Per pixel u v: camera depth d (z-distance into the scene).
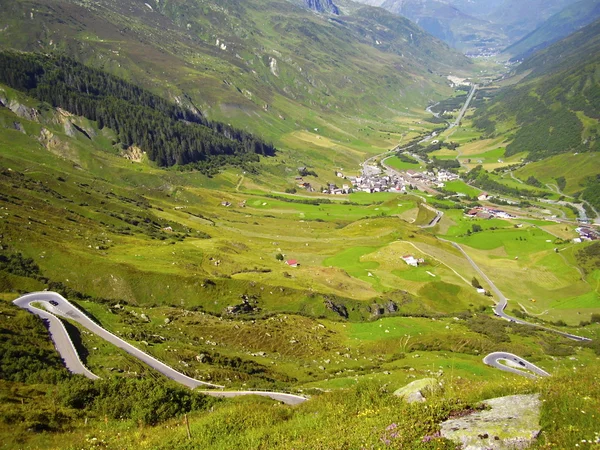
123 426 34.91
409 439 20.22
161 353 73.69
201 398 41.84
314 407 31.11
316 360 92.00
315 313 124.25
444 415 21.73
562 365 93.31
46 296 92.44
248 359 84.50
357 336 107.31
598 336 135.75
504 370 87.56
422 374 75.88
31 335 67.81
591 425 18.44
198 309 116.81
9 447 30.73
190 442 26.95
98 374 59.66
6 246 116.12
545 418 19.56
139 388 40.81
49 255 119.38
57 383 46.53
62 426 35.06
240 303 120.19
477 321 129.25
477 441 18.81
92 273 118.50
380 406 27.52
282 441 24.44
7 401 40.62
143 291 118.75
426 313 138.00
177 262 137.62
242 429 28.27
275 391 60.72
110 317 88.62
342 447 21.16
